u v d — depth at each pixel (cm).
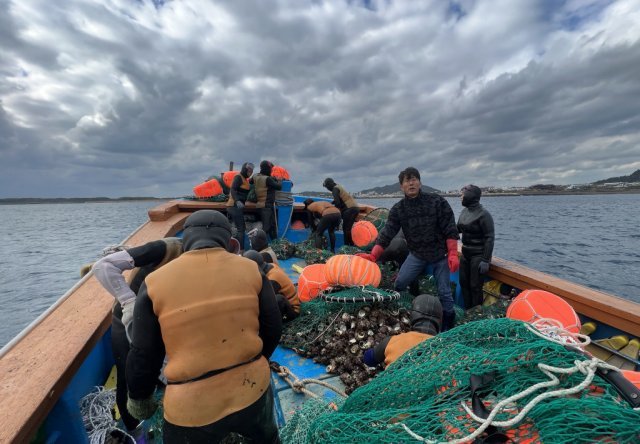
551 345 136
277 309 177
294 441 202
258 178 810
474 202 488
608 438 104
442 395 145
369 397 173
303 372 319
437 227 424
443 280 427
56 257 2861
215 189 910
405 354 184
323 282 456
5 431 155
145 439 249
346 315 355
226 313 149
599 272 1519
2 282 2041
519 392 126
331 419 166
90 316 275
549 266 1639
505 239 2617
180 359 144
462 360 149
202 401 142
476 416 124
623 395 113
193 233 171
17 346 229
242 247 752
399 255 563
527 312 348
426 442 125
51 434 214
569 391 115
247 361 155
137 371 155
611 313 346
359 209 833
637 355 325
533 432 115
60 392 198
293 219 990
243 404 149
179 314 145
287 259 747
